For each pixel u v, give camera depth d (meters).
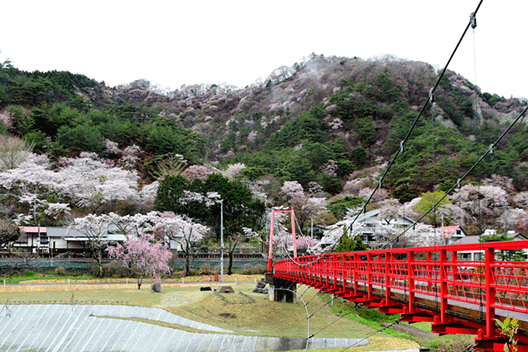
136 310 36.78
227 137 166.38
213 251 72.88
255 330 35.44
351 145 133.75
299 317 39.94
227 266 65.12
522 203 78.50
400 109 143.00
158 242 54.69
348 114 148.25
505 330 9.62
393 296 16.02
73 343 32.97
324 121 147.25
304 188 97.50
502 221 71.25
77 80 199.50
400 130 119.88
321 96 193.88
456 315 12.32
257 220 70.00
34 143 84.38
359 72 194.88
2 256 56.25
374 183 95.38
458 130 128.62
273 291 42.88
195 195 65.12
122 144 104.62
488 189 74.69
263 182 85.44
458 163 85.75
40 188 72.38
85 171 80.56
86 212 71.50
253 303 41.47
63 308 35.72
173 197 65.75
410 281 14.35
